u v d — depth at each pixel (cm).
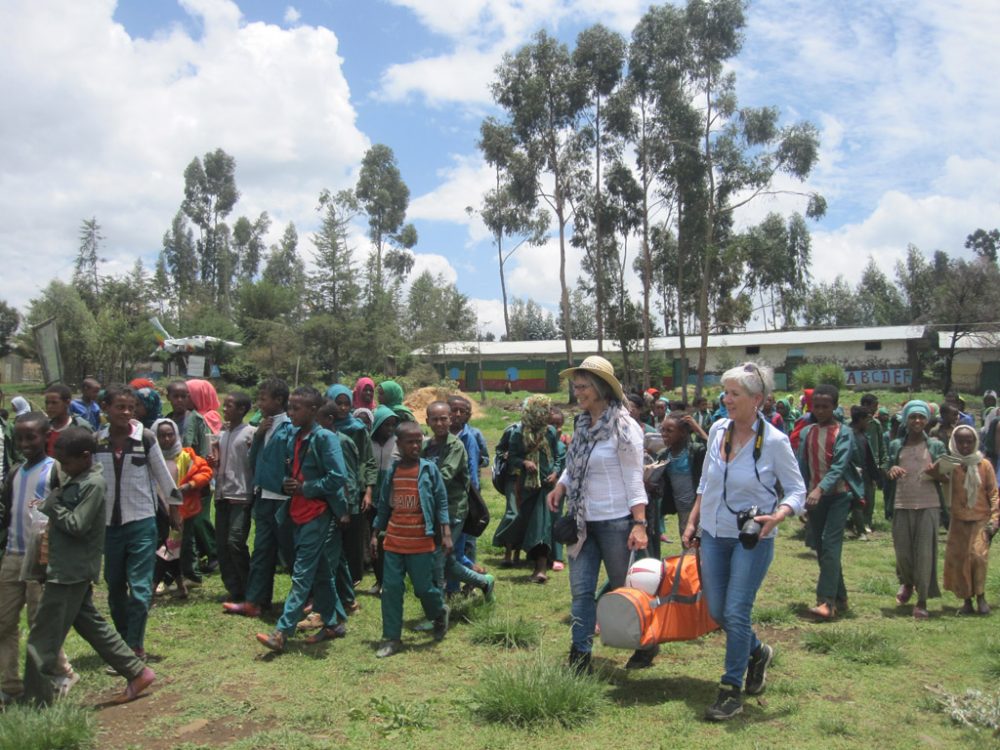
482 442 874
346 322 4888
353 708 481
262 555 682
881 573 884
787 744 429
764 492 477
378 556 778
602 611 510
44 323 1100
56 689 498
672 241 4612
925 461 715
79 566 471
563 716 459
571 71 4062
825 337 5178
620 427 523
